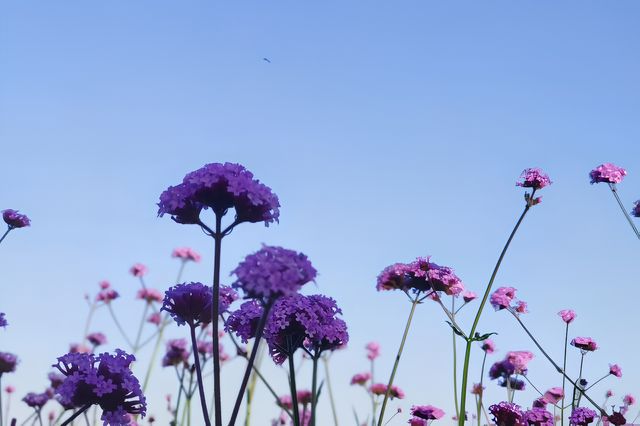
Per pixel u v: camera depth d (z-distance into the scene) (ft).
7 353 3.83
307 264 3.01
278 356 3.34
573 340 3.87
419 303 3.65
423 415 3.71
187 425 3.92
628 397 4.09
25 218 3.76
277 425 4.02
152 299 4.53
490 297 3.85
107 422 3.11
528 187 3.59
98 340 4.55
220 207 3.09
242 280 2.98
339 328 3.27
